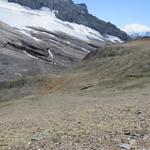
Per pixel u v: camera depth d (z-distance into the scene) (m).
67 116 24.34
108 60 67.00
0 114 41.88
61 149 14.96
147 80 47.00
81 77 62.38
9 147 15.94
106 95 43.84
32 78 70.62
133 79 49.50
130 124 18.14
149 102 27.30
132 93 40.84
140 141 15.11
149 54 58.38
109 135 16.41
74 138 16.42
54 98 49.66
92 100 40.47
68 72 72.56
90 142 15.56
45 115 28.66
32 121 24.05
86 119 21.42
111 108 25.52
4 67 187.75
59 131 18.31
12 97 65.75
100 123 19.34
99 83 53.09
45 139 16.73
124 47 71.38
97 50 78.25
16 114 38.03
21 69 187.00
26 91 66.56
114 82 51.09
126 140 15.44
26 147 15.69
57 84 63.78
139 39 83.62
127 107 24.78
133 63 56.34
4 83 72.94
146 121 18.39
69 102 42.72
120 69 56.38
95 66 67.81
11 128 21.53
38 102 48.75
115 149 14.46
